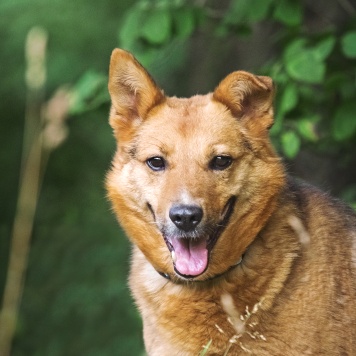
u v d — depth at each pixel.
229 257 9.27
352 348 9.27
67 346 17.94
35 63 10.15
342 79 12.37
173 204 9.04
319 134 13.33
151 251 9.55
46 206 20.38
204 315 9.27
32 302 18.84
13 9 19.41
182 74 20.41
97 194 20.28
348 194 14.58
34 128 18.75
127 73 9.76
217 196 9.20
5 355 11.80
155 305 9.48
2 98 20.22
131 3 20.00
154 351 9.53
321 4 15.34
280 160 9.63
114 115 9.86
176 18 12.82
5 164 20.48
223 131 9.41
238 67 18.12
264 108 9.59
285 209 9.55
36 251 19.58
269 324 9.12
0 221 20.09
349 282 9.36
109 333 17.73
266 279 9.23
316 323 9.11
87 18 19.80
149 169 9.45
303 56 11.80
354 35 11.81
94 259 18.95
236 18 12.95
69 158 20.66
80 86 13.11
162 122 9.55
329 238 9.45
